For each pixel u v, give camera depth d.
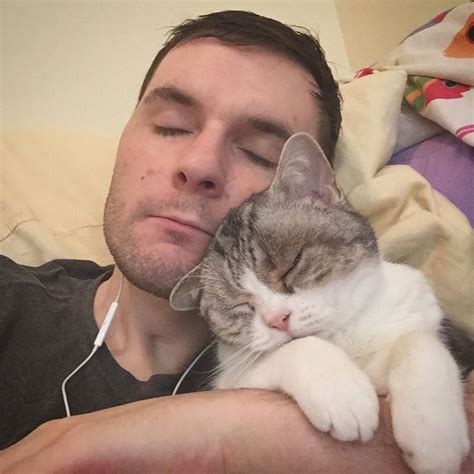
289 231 0.34
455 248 0.39
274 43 0.41
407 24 0.62
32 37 0.66
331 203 0.37
